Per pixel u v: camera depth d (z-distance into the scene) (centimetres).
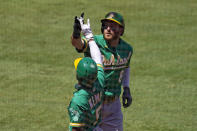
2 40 3862
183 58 3691
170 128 2266
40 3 5019
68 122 2292
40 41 3928
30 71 3206
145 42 4081
